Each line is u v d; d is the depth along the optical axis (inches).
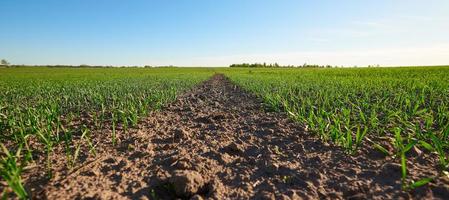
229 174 138.8
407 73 1046.4
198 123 254.5
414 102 315.3
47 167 145.8
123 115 219.8
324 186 123.0
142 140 194.5
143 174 138.5
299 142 181.8
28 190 112.6
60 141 189.5
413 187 112.7
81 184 127.0
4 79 1129.4
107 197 115.0
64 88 562.6
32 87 633.6
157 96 371.9
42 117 225.1
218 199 115.3
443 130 167.0
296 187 123.3
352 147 165.9
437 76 795.4
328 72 1395.2
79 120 268.4
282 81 703.1
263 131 216.2
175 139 198.5
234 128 231.1
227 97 471.2
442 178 121.2
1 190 120.4
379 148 152.1
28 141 188.9
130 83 733.3
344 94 396.2
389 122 225.5
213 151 166.9
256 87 523.8
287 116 262.4
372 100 350.9
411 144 130.0
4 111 292.4
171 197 120.0
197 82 902.4
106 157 161.6
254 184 127.6
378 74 1061.8
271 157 158.4
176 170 131.9
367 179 126.9
